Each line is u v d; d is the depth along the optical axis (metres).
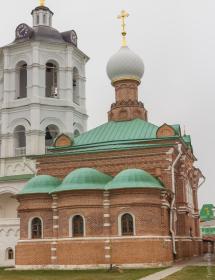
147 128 48.38
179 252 43.88
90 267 37.72
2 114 57.28
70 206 38.97
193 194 53.75
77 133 59.12
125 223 38.38
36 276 33.91
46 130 57.06
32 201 41.19
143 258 37.44
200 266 37.66
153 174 43.09
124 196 38.41
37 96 56.00
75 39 60.34
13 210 55.81
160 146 43.34
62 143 48.94
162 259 38.16
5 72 58.09
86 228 38.47
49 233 40.31
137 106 51.94
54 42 58.00
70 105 57.41
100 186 39.25
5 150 56.19
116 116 51.66
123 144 46.03
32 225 41.12
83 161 45.47
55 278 31.98
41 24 60.72
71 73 58.53
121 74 53.25
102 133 49.34
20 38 58.78
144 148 43.81
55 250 39.34
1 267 46.56
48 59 57.84
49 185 41.78
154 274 32.34
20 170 54.88
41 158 47.03
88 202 38.75
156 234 38.34
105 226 38.41
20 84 59.38
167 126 46.19
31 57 57.25
